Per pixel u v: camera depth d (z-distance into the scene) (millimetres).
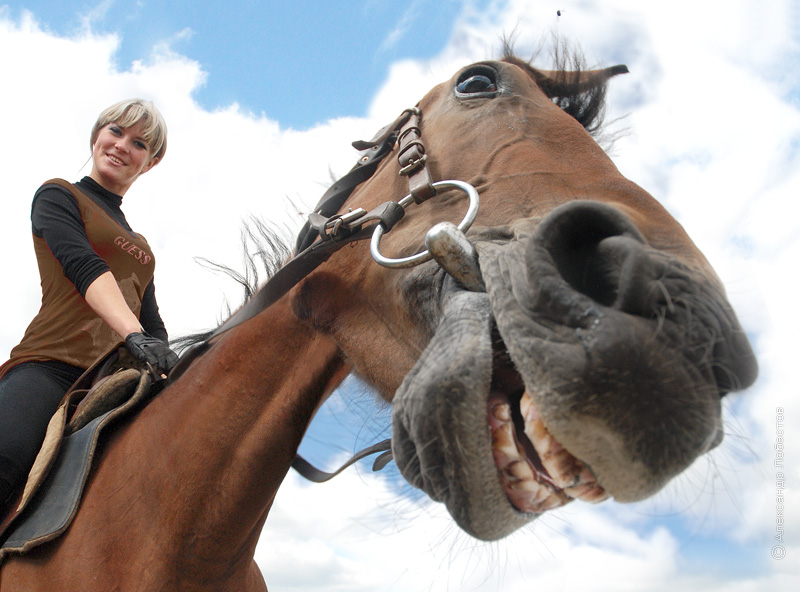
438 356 476
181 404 742
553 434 417
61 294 863
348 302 678
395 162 715
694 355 412
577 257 448
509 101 695
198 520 701
